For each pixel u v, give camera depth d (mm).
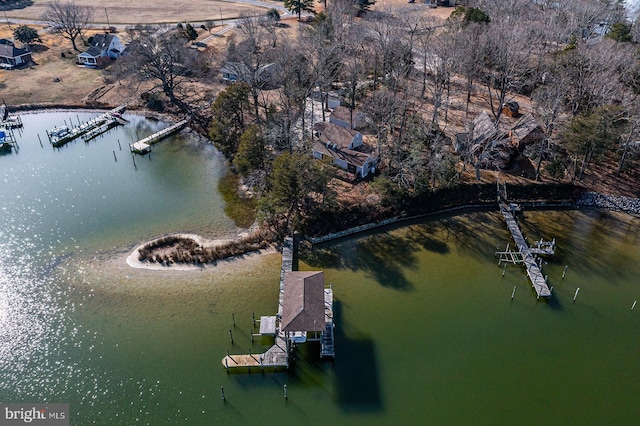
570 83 75875
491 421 38844
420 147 64000
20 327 46844
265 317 46031
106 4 160000
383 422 38594
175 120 89125
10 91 97312
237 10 152250
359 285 51594
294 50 90125
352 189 64625
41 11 152625
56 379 42094
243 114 83562
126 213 62688
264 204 55812
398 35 87812
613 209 63031
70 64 110938
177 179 70562
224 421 38719
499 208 63625
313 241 57500
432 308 49000
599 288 51531
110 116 89625
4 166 73875
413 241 58312
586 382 42125
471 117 81312
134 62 89000
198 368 42719
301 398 40344
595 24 104062
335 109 80812
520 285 52031
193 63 100250
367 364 43156
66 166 74062
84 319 47625
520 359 43969
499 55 75125
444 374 42500
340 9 104875
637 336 46312
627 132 63844
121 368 42812
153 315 47906
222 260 54562
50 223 60844
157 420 38875
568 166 67812
